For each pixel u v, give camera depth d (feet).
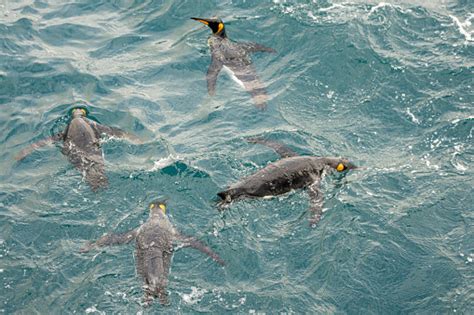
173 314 44.75
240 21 78.07
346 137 61.62
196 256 48.70
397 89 66.64
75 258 49.24
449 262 49.11
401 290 47.37
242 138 61.62
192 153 59.82
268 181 53.72
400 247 50.34
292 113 65.10
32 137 62.75
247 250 49.78
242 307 45.60
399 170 57.36
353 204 53.72
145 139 62.08
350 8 78.13
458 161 57.98
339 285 47.62
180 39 76.95
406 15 76.38
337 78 68.90
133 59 74.23
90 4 83.66
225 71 71.00
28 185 56.54
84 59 74.02
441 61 69.26
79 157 58.34
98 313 45.14
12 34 77.15
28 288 47.44
